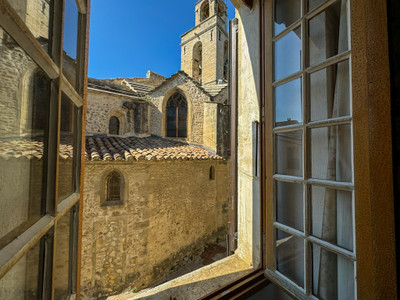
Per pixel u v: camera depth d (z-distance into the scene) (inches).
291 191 52.5
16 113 27.4
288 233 52.4
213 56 477.1
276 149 56.1
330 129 42.6
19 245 24.7
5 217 24.9
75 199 44.5
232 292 54.9
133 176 216.1
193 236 274.2
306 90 46.4
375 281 28.1
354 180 33.2
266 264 57.8
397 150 25.9
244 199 86.3
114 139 269.7
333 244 40.2
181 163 261.1
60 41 34.9
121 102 321.1
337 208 41.3
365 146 31.3
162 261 236.1
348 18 37.8
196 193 279.9
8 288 25.8
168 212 244.8
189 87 334.6
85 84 50.8
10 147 26.4
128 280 210.7
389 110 26.5
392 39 26.4
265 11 60.2
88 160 181.6
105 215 203.8
